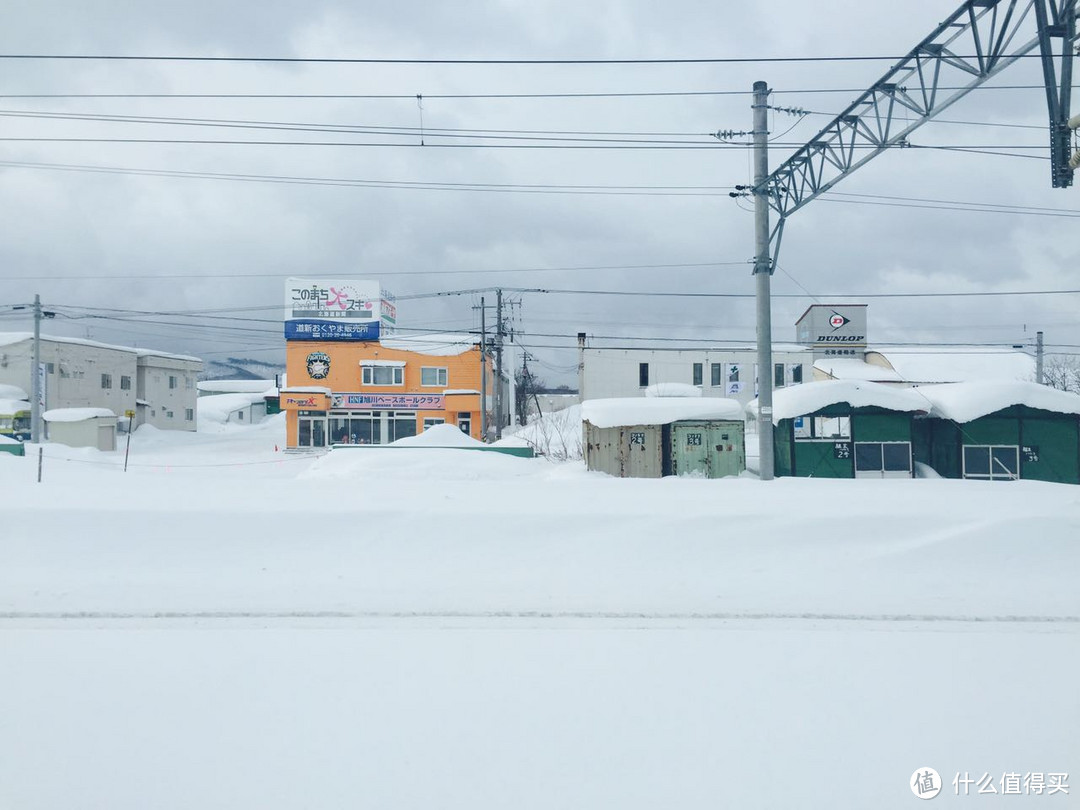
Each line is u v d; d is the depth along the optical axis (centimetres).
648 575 1035
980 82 1108
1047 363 5994
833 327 4772
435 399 4797
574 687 646
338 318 4781
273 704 605
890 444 2162
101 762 507
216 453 4409
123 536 1113
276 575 1028
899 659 725
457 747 533
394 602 912
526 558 1092
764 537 1134
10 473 1823
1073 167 993
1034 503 1329
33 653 727
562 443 3466
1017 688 648
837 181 1445
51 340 4900
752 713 594
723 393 4497
